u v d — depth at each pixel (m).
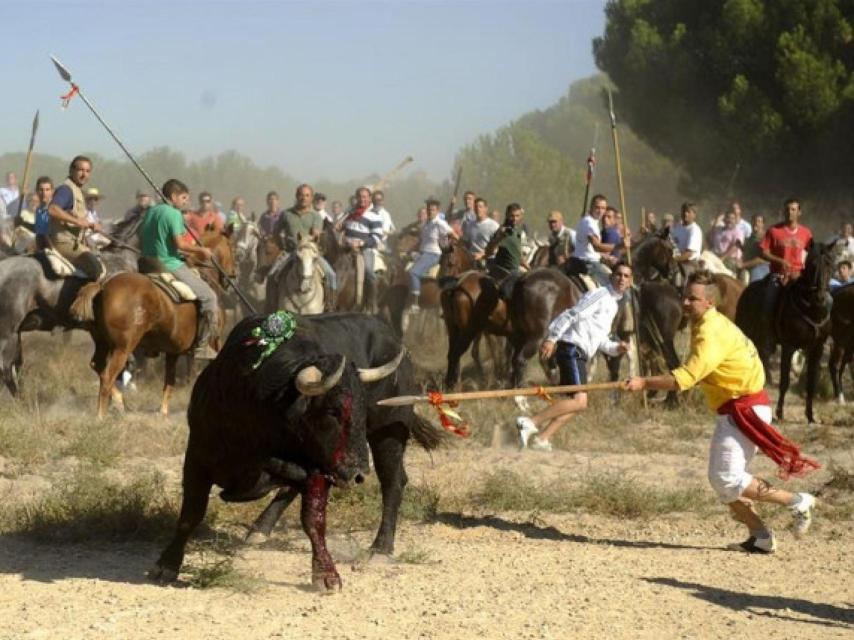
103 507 8.98
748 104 39.72
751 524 8.77
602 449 13.09
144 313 14.03
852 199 39.72
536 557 8.43
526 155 64.81
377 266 21.48
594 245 17.48
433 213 22.41
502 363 19.05
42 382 16.70
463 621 6.76
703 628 6.81
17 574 7.71
